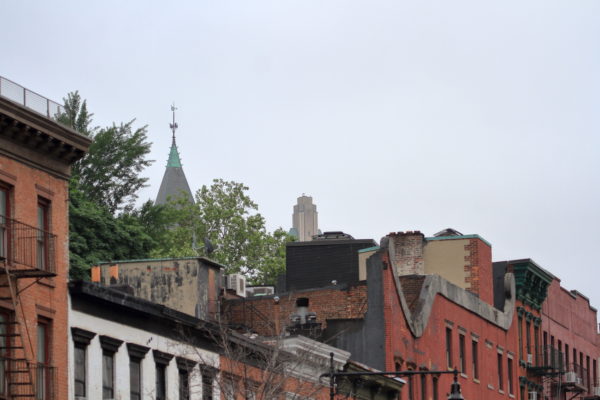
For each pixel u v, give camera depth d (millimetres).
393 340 75562
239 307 77500
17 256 46969
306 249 95812
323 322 78625
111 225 85750
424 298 81688
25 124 47531
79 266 80562
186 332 56688
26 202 47969
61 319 48562
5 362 45781
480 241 94438
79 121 97375
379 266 76312
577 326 119188
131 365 52844
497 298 100312
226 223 122188
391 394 74625
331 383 55250
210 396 58031
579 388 113938
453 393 50375
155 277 68562
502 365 96000
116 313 51844
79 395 49312
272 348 61406
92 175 96375
